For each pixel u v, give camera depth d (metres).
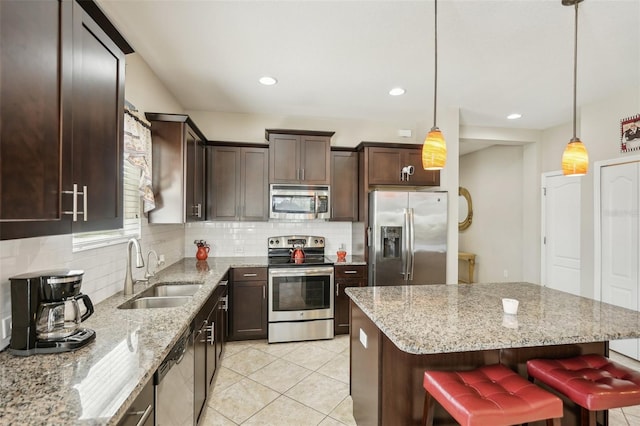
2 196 0.82
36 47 0.94
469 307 1.81
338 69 2.73
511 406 1.23
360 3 1.87
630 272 3.17
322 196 3.66
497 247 5.32
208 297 2.11
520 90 3.20
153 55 2.47
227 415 2.13
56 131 1.02
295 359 2.99
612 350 3.33
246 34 2.19
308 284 3.44
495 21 2.04
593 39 2.25
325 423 2.07
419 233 3.55
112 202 1.40
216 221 3.70
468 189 6.03
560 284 4.29
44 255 1.41
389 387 1.60
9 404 0.85
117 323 1.51
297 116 4.07
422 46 2.35
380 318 1.59
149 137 2.48
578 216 4.06
